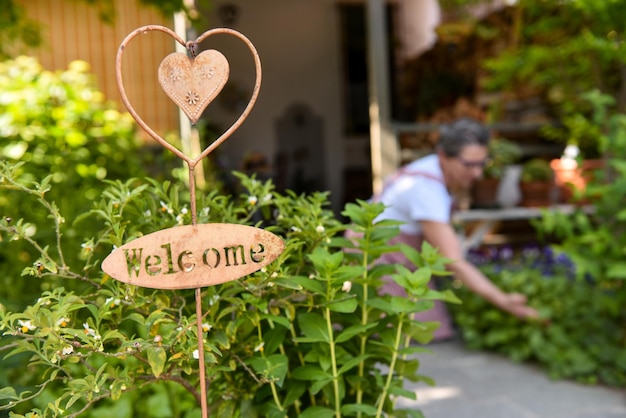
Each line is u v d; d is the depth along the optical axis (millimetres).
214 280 1287
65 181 3305
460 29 6535
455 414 3078
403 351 1620
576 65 5293
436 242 3328
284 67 7883
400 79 7070
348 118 8086
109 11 4715
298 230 1589
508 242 6164
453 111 6473
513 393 3324
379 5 6062
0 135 3580
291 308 1520
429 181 3332
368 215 1660
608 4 3977
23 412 2139
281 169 7820
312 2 7844
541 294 3879
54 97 3777
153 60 5355
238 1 7648
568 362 3537
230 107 7738
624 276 3109
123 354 1317
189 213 1545
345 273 1514
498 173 5512
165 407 2254
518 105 6332
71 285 2695
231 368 1468
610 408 3092
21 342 1266
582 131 5340
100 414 2203
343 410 1547
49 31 5270
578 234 4945
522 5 5184
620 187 3332
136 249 1250
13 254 2898
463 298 4258
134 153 4020
